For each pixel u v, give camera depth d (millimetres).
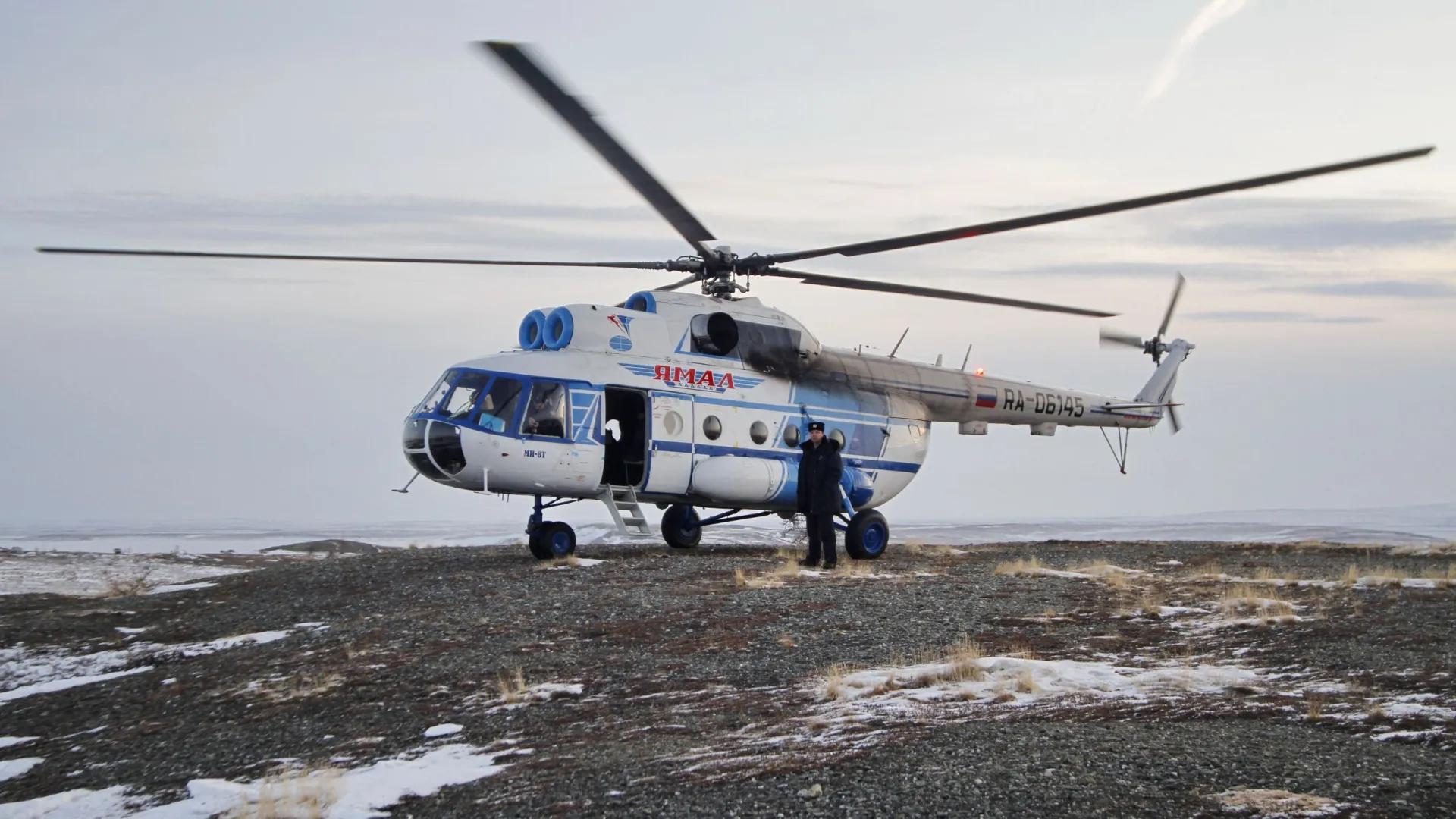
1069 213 13844
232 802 7215
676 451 17641
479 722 8656
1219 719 6898
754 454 18516
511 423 16328
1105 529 90125
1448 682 7418
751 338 18766
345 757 8164
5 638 14203
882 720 7434
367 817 6570
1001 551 21188
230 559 29344
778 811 5656
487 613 12695
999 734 6688
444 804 6598
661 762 6848
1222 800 5227
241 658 12008
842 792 5816
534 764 7195
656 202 13422
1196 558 18781
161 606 16250
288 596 15875
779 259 17594
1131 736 6492
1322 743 6152
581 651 10672
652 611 12211
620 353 17578
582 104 10438
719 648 10453
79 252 14984
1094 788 5535
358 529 127562
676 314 18297
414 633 12008
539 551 17078
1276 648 9148
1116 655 9320
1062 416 23453
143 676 11867
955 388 21547
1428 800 5062
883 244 15789
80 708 10750
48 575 22656
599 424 17094
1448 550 19953
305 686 10406
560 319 17641
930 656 9609
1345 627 9719
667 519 20312
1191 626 10359
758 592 13109
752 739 7273
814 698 8422
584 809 6055
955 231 14820
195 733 9375
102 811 7566
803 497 16672
